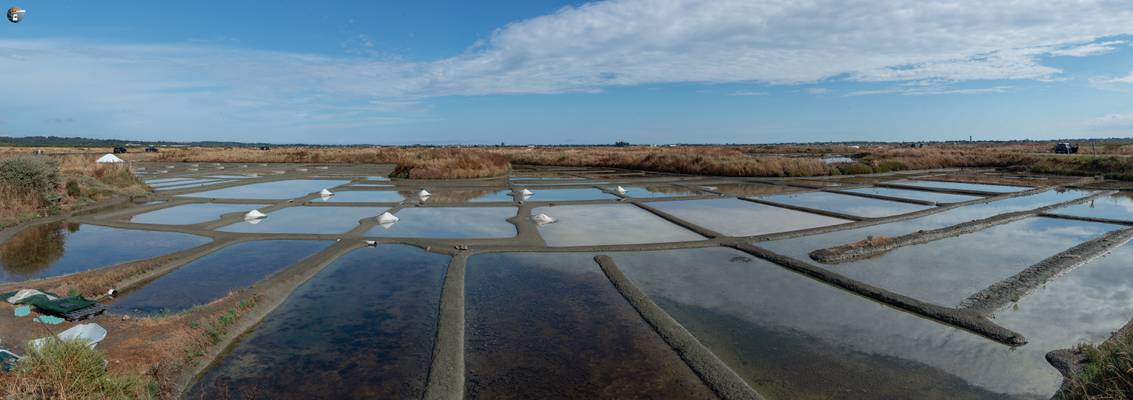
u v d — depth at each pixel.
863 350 6.50
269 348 6.64
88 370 4.78
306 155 56.72
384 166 48.28
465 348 6.61
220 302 7.83
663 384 5.68
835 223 15.24
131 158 55.97
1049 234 13.55
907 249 11.80
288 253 11.59
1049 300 8.23
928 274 9.74
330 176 34.81
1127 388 4.59
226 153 62.19
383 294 8.85
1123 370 4.68
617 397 5.40
